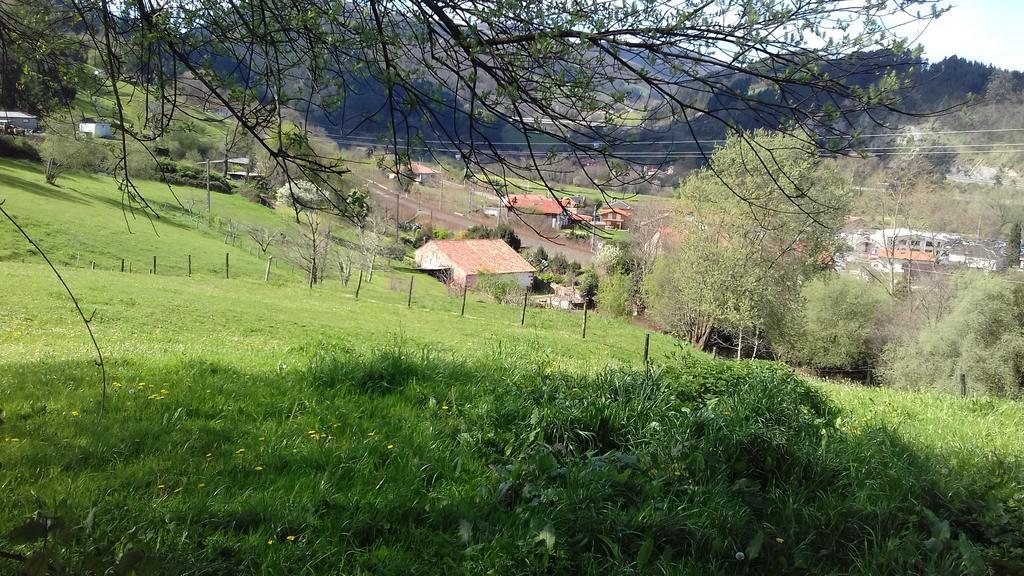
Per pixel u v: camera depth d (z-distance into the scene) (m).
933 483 6.34
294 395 8.17
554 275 74.81
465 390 8.60
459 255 70.50
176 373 9.40
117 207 62.22
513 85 3.52
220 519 4.89
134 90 4.08
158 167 4.22
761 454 6.36
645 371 9.02
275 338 24.34
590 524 4.95
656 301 50.19
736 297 41.06
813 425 7.60
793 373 9.52
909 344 42.38
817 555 5.03
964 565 4.85
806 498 5.90
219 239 62.09
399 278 63.16
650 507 5.27
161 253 52.88
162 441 6.39
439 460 6.30
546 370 10.23
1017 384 37.88
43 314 23.33
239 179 77.44
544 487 5.64
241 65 3.90
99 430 6.52
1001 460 7.45
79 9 3.93
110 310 25.80
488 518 5.24
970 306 38.97
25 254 44.91
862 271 59.88
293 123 3.93
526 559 4.53
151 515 4.78
